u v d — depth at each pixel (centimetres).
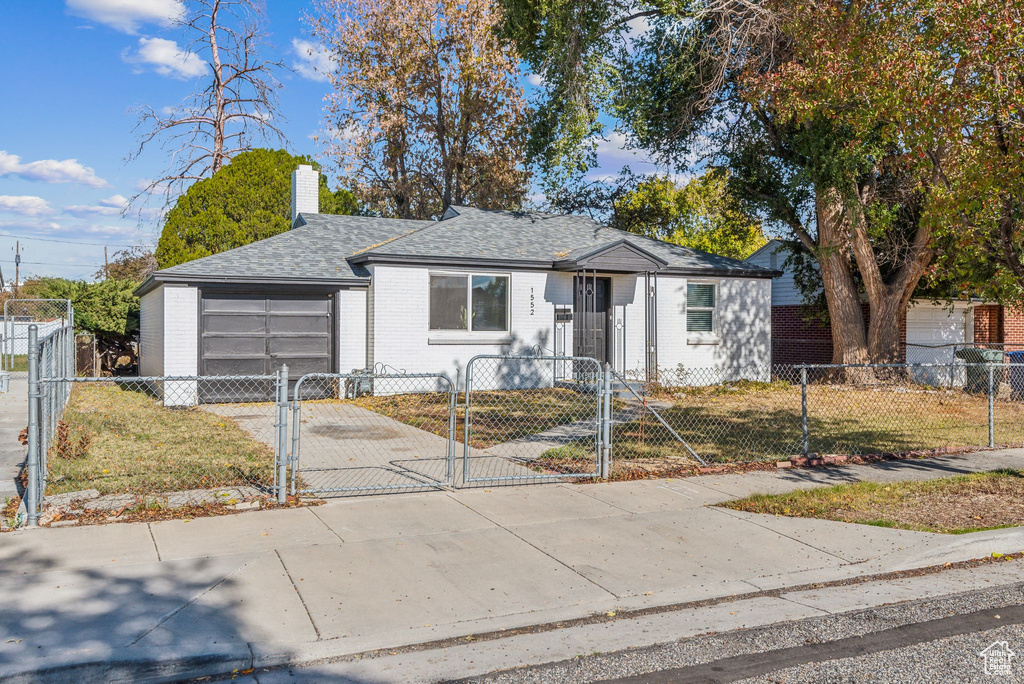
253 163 2670
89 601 520
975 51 878
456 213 2288
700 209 4450
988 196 873
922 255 2048
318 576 582
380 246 1858
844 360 2177
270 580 570
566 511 780
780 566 634
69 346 1833
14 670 420
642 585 586
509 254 1905
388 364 1775
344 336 1777
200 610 512
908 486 901
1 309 3441
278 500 775
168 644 460
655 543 685
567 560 636
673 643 484
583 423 1369
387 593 555
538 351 1938
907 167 1249
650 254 1942
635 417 1444
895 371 2139
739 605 556
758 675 436
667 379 2056
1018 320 2539
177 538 659
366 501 802
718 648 476
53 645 454
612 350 2042
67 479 852
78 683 423
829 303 2211
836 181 1892
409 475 924
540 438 1208
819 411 1573
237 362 1677
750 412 1545
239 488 833
